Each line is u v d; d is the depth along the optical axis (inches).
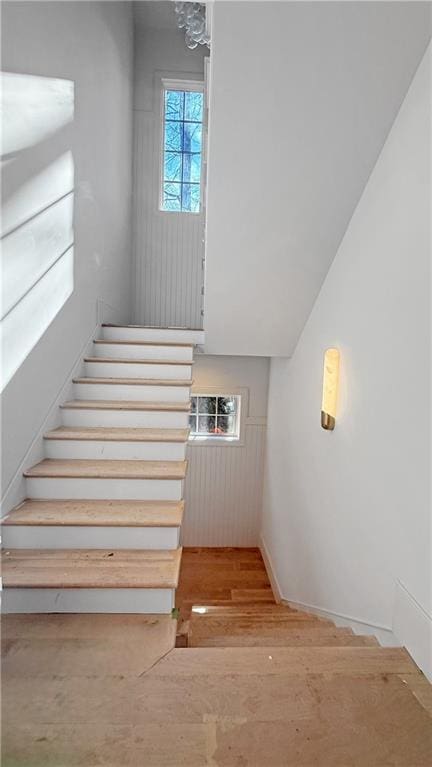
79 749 41.3
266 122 72.7
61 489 79.7
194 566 168.4
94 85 112.0
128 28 154.3
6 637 57.4
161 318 181.2
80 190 103.5
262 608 122.0
